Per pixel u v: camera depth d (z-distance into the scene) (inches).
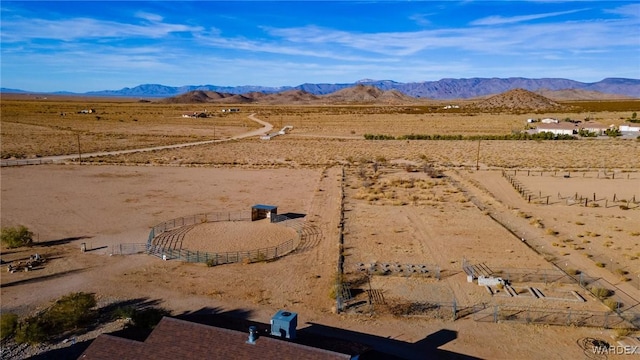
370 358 868.0
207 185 2502.5
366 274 1286.9
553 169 2989.7
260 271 1309.1
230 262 1376.7
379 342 932.6
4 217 1823.3
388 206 2062.0
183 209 1994.3
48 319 964.0
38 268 1309.1
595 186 2484.0
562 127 5191.9
